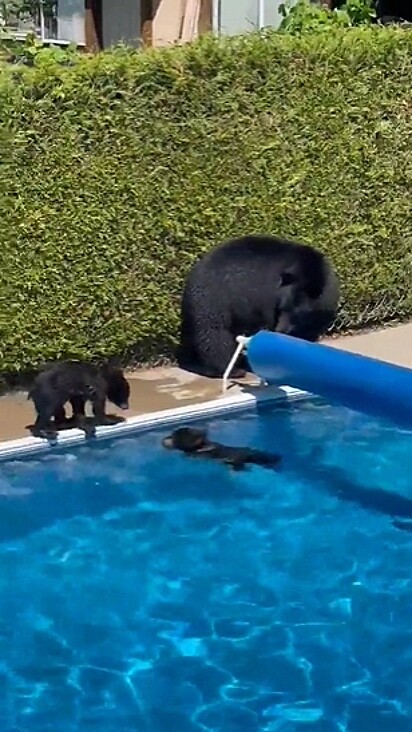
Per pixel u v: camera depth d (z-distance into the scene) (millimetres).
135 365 9219
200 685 5418
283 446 8008
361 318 10320
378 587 6285
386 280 10320
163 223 8812
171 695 5340
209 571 6434
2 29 9984
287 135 9320
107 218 8516
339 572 6434
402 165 10125
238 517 7020
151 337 9094
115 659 5621
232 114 8961
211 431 8234
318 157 9562
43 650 5688
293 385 7742
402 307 10609
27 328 8359
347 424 8398
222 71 8812
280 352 7773
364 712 5219
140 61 8406
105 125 8320
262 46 9008
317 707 5258
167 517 6992
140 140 8531
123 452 7777
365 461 7781
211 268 8797
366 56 9617
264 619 5977
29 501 7133
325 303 8828
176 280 9055
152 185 8680
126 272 8750
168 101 8586
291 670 5539
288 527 6906
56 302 8445
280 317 8766
